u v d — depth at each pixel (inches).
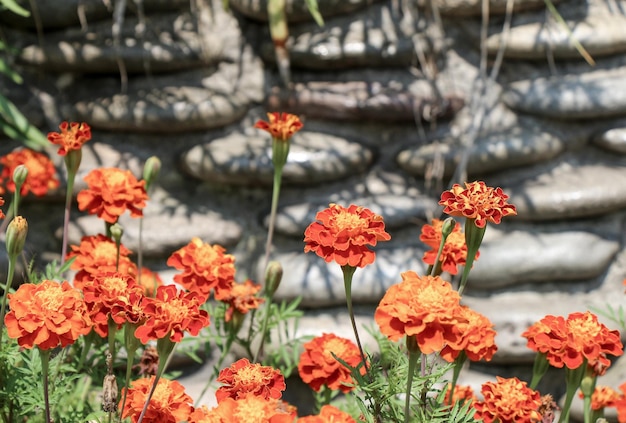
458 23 70.4
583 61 69.9
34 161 53.4
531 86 69.1
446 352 37.4
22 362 42.5
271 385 34.5
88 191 42.8
